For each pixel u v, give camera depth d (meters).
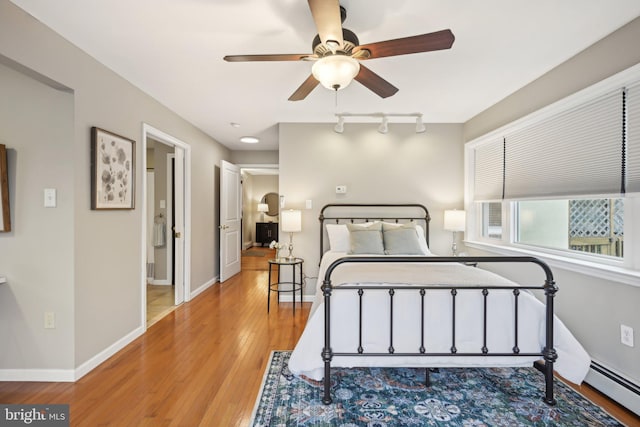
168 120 3.29
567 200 2.39
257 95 2.92
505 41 2.00
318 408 1.77
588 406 1.79
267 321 3.16
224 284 4.73
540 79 2.53
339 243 3.53
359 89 2.79
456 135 3.85
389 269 2.23
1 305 2.04
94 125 2.21
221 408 1.77
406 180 3.86
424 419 1.68
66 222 2.02
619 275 1.81
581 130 2.19
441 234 3.86
